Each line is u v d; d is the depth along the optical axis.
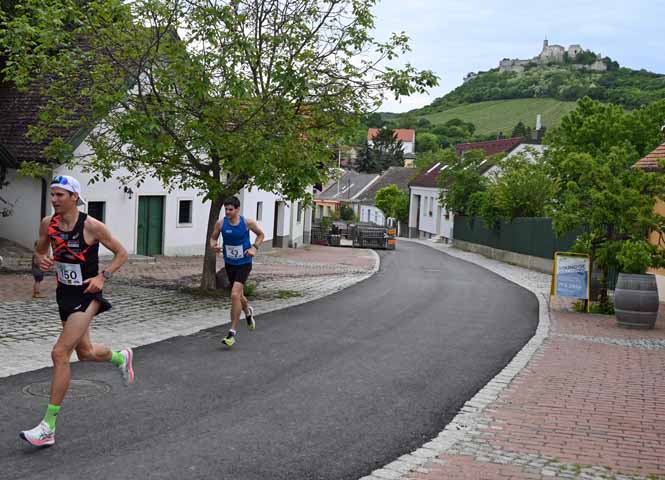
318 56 15.13
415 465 5.71
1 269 17.98
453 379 8.80
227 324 11.84
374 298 16.78
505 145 59.03
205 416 6.66
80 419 6.32
